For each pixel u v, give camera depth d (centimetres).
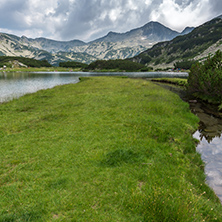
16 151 891
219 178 742
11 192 564
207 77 2394
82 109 1809
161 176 662
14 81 7100
